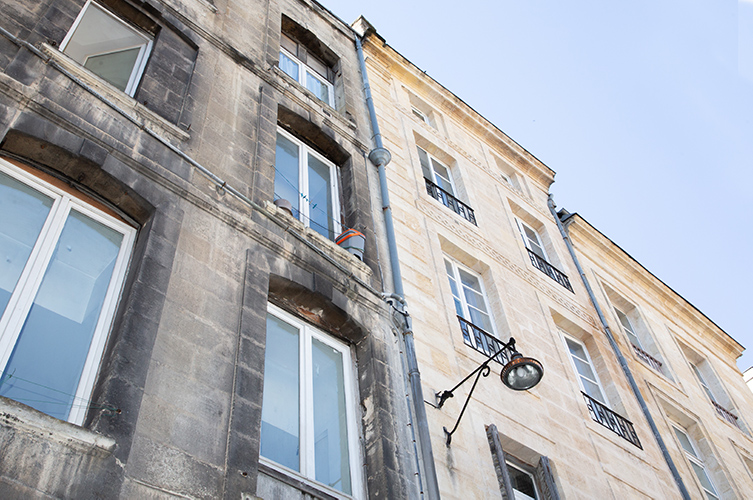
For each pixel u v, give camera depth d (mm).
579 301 17453
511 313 14344
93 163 7801
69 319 6859
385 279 11453
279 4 15656
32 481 5242
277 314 9016
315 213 11766
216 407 6957
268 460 7391
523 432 11516
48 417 5543
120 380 6328
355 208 12188
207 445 6594
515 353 9586
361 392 9219
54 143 7621
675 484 14125
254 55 12742
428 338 11359
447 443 9852
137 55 10523
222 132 10297
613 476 12539
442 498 8984
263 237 9188
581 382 15180
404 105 18047
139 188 8094
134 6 10828
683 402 17938
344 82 15789
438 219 14852
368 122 15250
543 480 11180
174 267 7711
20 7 9039
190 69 10898
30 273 6863
